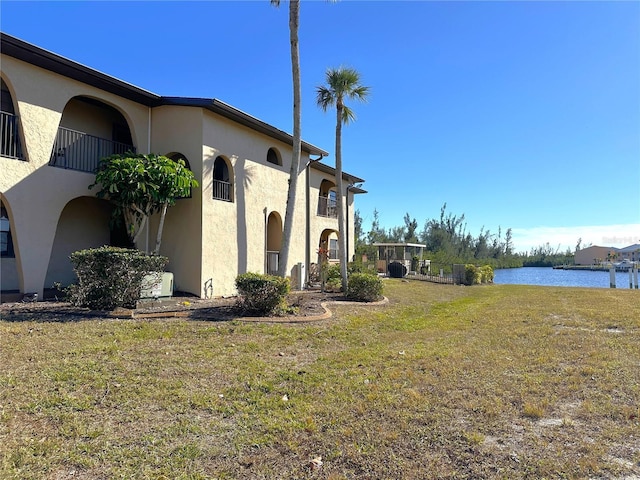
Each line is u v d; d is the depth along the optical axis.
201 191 12.03
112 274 8.40
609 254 68.69
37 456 2.97
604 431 3.48
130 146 12.78
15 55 9.18
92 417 3.67
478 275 25.12
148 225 12.34
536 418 3.77
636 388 4.50
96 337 6.33
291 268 16.91
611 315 9.91
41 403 3.87
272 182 15.78
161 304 9.52
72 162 11.49
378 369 5.36
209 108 12.30
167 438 3.36
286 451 3.20
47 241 9.82
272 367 5.40
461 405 4.07
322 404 4.14
